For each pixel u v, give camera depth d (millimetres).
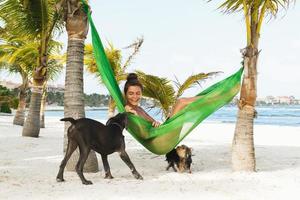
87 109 94062
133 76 4379
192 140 9227
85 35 4465
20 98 12992
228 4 4305
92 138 3664
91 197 2998
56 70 10453
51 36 8328
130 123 4094
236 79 4246
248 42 4273
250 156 4301
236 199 3029
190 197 3053
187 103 4363
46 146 6895
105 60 4328
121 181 3730
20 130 10461
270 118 36281
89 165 4316
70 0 4363
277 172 4309
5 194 3104
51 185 3502
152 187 3410
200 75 6340
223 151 6637
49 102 82375
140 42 8406
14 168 4504
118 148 3826
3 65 11930
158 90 6441
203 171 4418
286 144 8367
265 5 4191
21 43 9773
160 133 4141
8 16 7137
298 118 36125
